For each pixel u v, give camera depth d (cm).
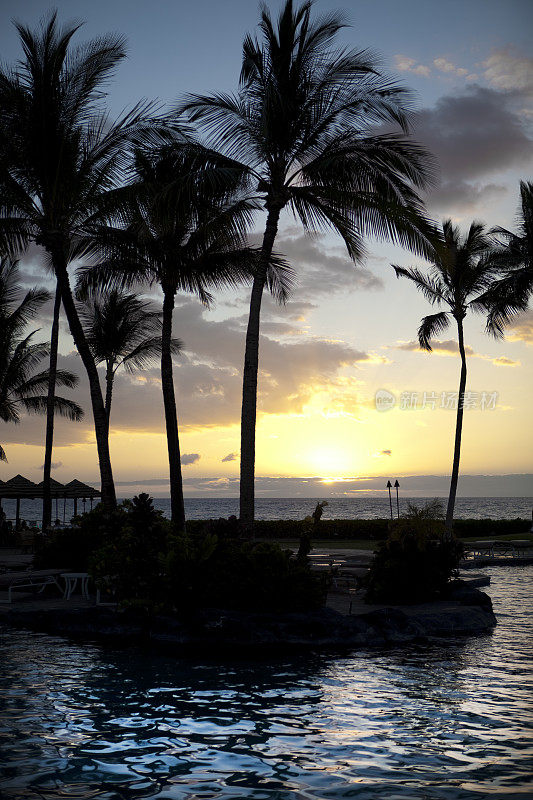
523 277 3009
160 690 803
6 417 3878
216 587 1166
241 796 497
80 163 1828
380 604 1398
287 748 600
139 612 1194
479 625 1236
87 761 571
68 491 3619
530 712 706
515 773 538
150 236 1789
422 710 716
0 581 1509
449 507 2928
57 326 2828
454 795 496
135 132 1789
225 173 1591
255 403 1648
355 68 1695
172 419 2041
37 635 1184
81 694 785
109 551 1275
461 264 2933
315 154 1764
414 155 1694
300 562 1232
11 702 752
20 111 1714
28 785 520
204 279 2047
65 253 1897
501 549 2766
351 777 533
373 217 1692
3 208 1788
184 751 595
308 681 849
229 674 887
